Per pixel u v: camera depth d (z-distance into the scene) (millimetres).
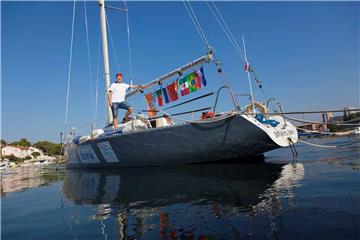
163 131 7230
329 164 5457
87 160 10102
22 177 10172
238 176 5137
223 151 6938
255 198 3453
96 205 4121
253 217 2771
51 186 6758
